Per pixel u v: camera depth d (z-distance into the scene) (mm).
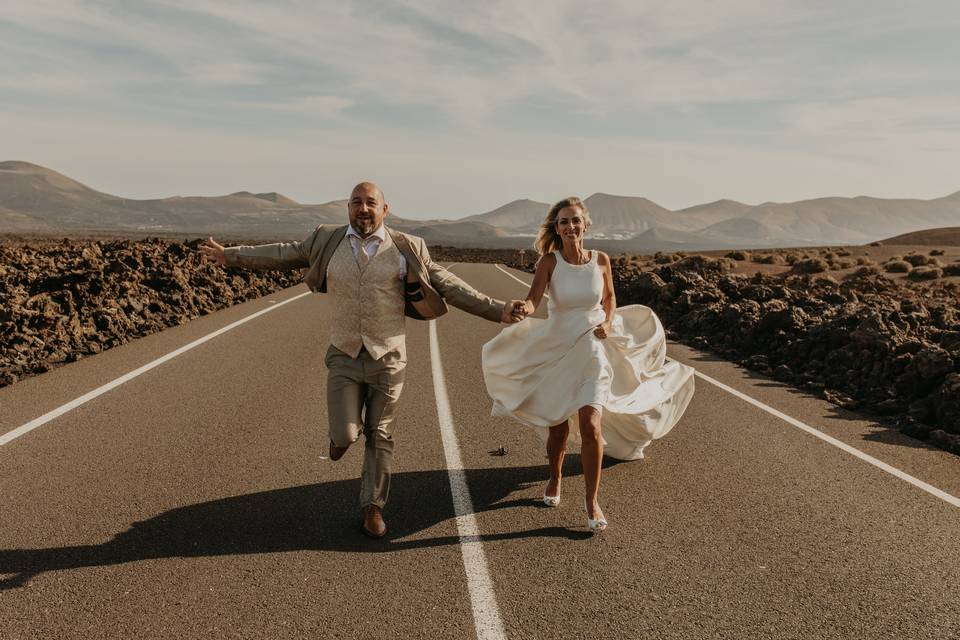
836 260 28453
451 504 4320
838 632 2984
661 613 3096
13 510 3988
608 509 4289
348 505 4242
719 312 12055
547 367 4316
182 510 4074
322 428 5750
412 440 5625
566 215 4254
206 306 13219
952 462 5371
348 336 3885
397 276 3906
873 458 5402
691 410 6773
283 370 7914
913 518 4258
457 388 7496
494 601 3152
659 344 5035
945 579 3488
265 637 2820
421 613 3035
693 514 4238
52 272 11508
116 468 4719
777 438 5891
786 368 8445
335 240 3879
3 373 7250
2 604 3020
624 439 5078
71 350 8602
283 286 18703
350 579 3326
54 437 5328
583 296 4242
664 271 21188
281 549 3625
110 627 2867
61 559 3436
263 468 4805
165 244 17547
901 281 21859
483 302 4043
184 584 3232
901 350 7898
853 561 3662
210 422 5848
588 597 3215
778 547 3807
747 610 3143
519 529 3967
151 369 7805
